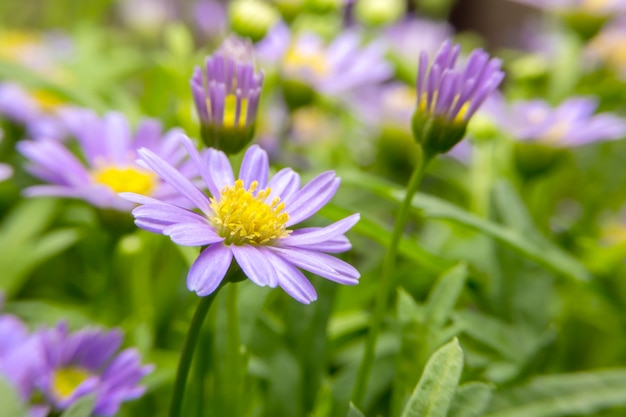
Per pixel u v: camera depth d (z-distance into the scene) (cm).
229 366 20
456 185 31
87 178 23
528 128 27
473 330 22
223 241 17
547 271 24
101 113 26
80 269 29
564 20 32
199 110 19
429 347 20
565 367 28
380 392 23
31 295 29
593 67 36
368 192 29
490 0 52
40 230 28
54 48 35
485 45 51
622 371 21
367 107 32
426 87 19
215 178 18
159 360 23
